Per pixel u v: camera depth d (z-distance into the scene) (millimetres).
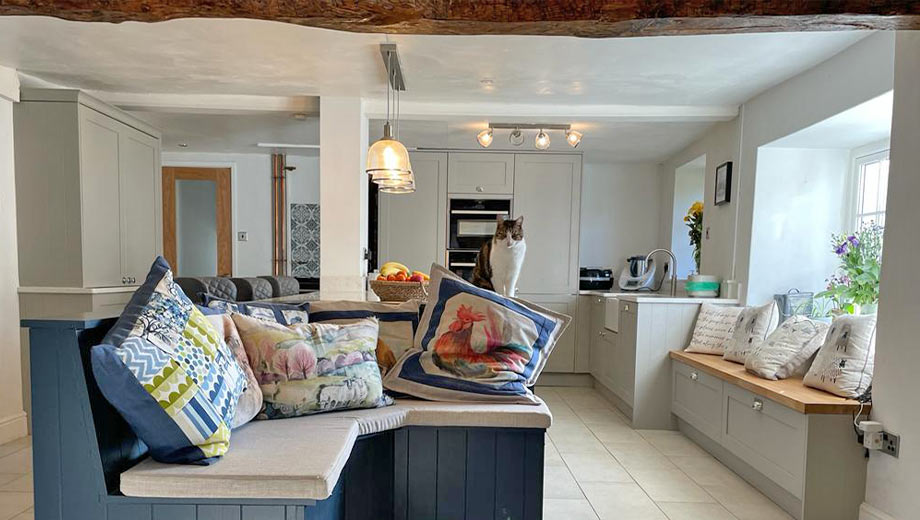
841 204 3037
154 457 1258
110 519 1230
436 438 1733
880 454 1913
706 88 2914
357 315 2045
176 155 5402
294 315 1934
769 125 2934
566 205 4660
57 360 1228
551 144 4371
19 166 2846
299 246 5598
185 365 1277
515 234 2457
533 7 1306
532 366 1895
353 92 3121
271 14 1315
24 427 2910
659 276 5102
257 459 1285
